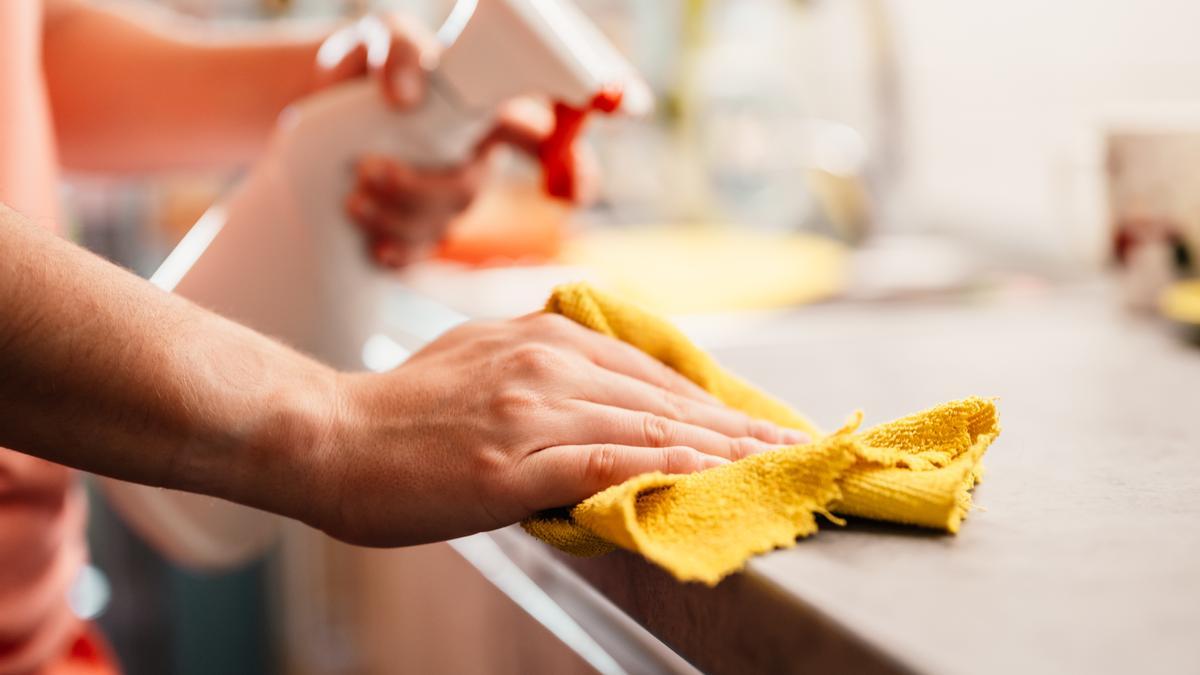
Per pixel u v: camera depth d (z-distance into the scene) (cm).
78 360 72
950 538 69
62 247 73
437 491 74
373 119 103
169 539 104
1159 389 92
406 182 104
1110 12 142
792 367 103
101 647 105
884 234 182
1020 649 62
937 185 180
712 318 135
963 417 74
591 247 174
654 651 86
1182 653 61
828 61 185
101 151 131
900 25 180
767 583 66
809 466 71
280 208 104
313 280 105
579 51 96
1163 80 136
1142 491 74
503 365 77
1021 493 74
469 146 106
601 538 73
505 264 162
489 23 98
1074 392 92
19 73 94
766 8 185
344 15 194
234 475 74
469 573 106
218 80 125
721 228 190
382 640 131
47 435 72
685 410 78
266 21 204
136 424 73
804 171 185
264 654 198
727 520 70
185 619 194
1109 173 114
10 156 94
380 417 76
